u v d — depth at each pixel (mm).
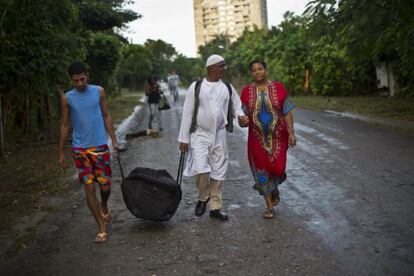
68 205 6203
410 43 11758
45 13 10477
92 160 4672
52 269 4137
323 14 10805
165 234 4867
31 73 10438
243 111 5195
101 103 4762
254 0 135500
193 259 4172
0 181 7570
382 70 22188
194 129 5133
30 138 12586
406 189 6027
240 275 3789
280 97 5043
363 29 9656
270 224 4980
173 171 8031
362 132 11352
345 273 3713
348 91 24781
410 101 17953
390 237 4418
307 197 5938
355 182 6535
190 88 5133
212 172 5227
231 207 5707
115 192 6742
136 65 60781
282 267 3893
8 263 4320
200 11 141000
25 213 5816
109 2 21781
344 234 4559
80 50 12797
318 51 25094
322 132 11758
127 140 12305
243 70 45438
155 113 13773
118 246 4605
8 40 9805
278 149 5113
